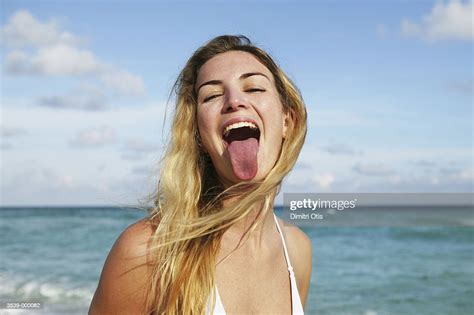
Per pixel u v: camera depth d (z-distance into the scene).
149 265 0.86
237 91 0.88
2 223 12.30
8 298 5.66
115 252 0.87
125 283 0.86
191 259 0.86
